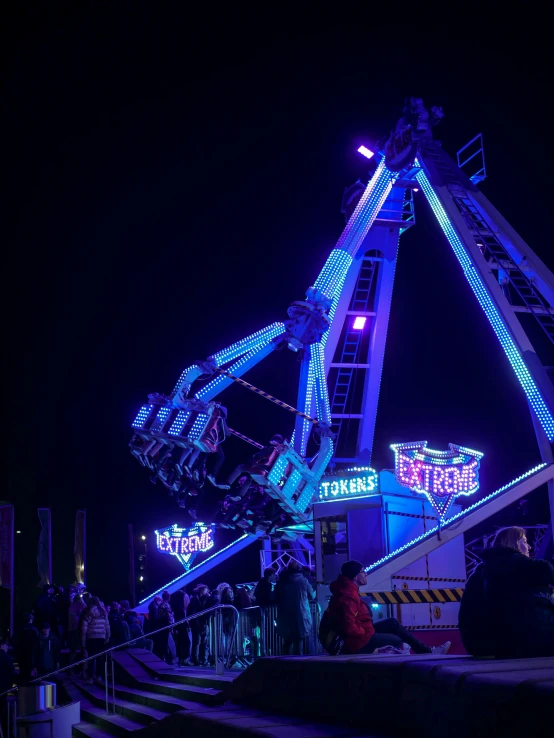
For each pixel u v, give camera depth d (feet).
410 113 89.92
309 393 89.61
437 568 63.31
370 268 101.14
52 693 32.71
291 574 46.88
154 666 58.75
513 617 21.01
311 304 88.12
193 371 79.77
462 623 22.82
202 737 24.16
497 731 15.11
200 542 98.32
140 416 80.18
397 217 99.86
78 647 68.54
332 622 32.63
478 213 82.99
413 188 98.12
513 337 70.49
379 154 97.81
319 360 88.99
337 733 20.02
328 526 68.44
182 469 77.25
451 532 62.64
